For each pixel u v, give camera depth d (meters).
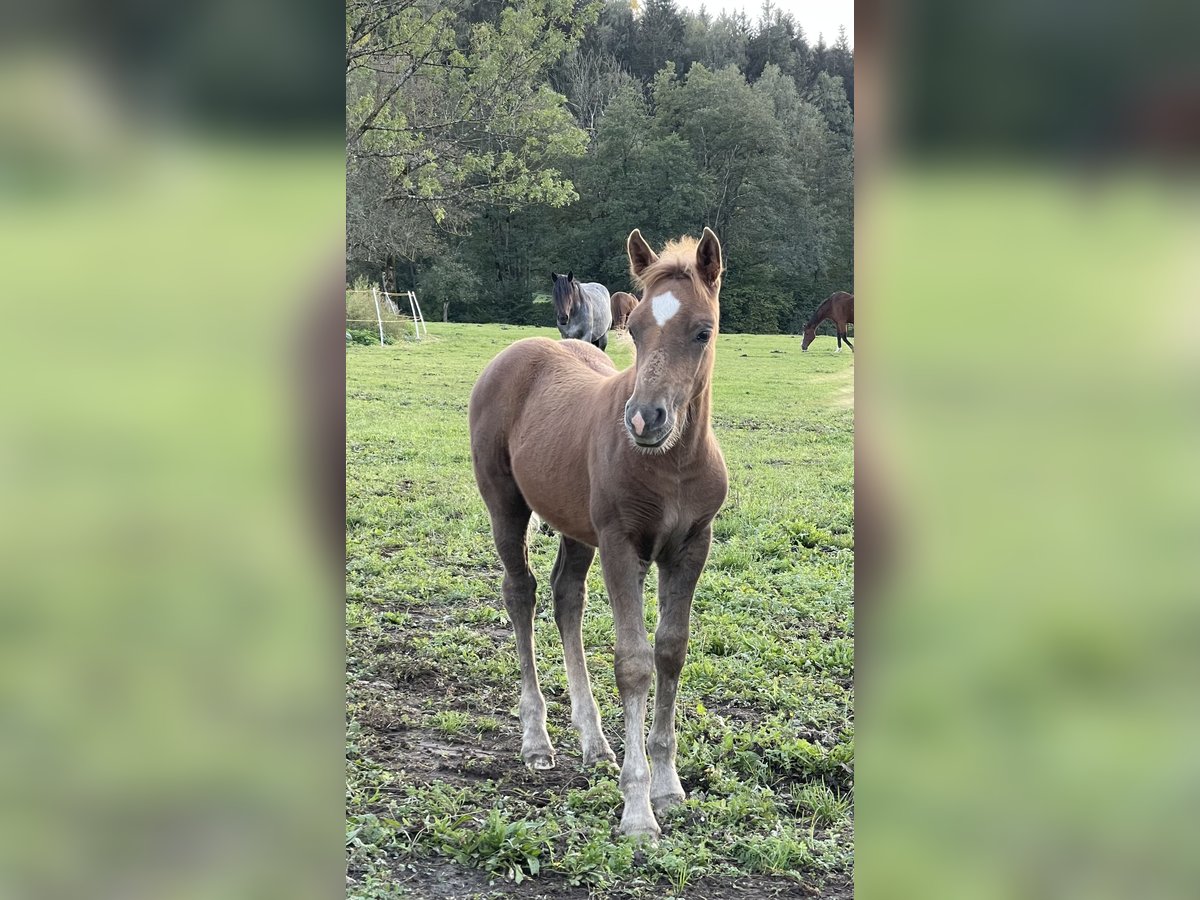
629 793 3.34
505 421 4.32
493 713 4.31
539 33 17.42
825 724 4.06
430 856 3.05
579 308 13.45
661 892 2.92
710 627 5.04
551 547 6.54
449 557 6.36
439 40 15.84
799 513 7.35
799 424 11.60
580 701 4.05
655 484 3.44
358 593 5.52
